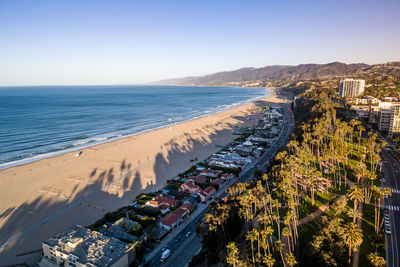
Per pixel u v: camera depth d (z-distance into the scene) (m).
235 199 104.94
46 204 118.19
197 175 149.38
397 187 103.75
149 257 84.69
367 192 97.88
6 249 88.56
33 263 82.25
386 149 151.75
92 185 138.38
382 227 77.75
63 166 164.12
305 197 101.88
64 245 79.94
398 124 172.38
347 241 60.72
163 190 132.12
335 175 120.88
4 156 181.25
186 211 109.44
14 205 116.38
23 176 147.50
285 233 67.50
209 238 84.44
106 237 86.25
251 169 161.00
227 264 69.81
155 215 109.12
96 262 71.62
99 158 180.88
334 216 85.19
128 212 110.81
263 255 68.31
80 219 107.00
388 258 64.38
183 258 83.69
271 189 115.88
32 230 99.06
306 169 115.69
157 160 178.88
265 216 79.62
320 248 63.81
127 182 143.00
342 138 154.75
